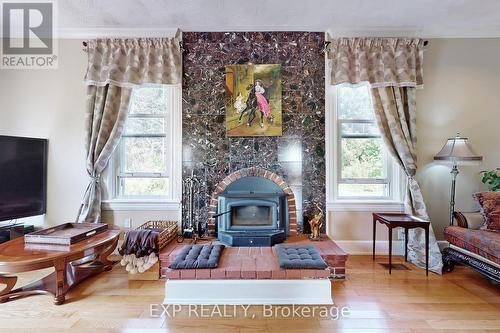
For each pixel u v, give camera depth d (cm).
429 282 267
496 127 344
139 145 355
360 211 344
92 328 193
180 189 346
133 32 340
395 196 347
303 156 346
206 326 196
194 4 289
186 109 346
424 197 345
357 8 297
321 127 346
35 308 219
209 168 347
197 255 248
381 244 344
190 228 338
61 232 259
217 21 325
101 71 335
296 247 271
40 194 335
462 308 220
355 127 354
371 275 282
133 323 200
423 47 337
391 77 329
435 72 344
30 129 346
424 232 313
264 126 344
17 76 345
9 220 316
